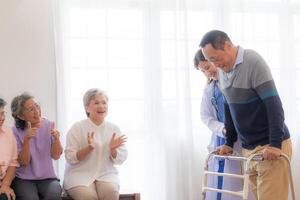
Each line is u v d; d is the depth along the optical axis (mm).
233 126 2594
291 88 3342
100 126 2996
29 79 3189
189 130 3201
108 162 2965
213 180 3004
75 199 2789
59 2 3123
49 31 3203
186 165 3244
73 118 3189
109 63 3221
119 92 3236
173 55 3221
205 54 2336
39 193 2783
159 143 3213
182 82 3229
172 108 3221
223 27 3287
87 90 3094
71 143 2926
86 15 3191
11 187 2771
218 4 3293
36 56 3193
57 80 3143
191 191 3219
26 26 3184
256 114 2352
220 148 2627
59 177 3141
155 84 3215
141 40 3258
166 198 3232
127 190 3141
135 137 3262
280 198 2303
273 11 3357
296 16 3361
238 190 2959
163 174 3229
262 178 2354
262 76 2252
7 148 2771
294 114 3340
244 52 2336
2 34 3160
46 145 2922
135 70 3254
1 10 3158
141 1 3240
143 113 3258
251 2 3338
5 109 3129
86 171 2908
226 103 2564
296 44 3379
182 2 3209
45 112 3201
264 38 3340
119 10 3232
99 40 3209
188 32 3254
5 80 3168
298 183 3342
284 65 3346
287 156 2316
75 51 3188
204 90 3031
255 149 2396
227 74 2395
